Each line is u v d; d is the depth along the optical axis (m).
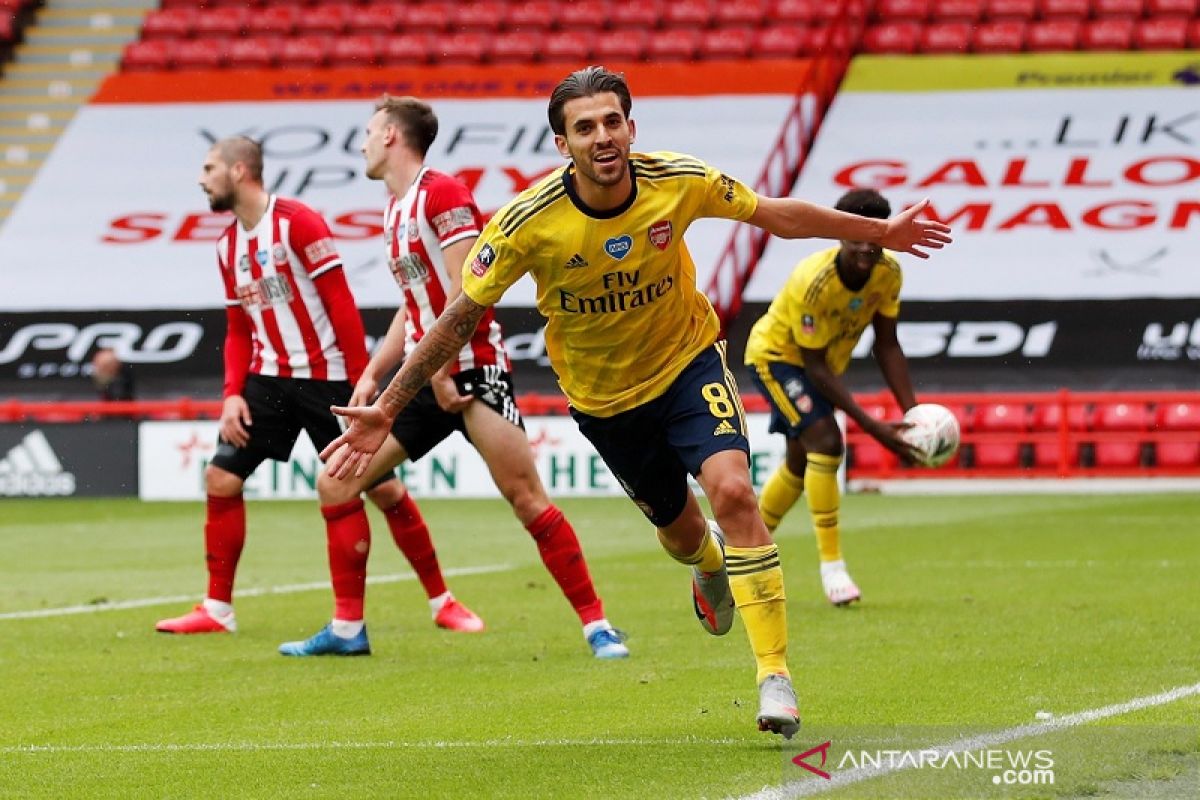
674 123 83.50
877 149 81.31
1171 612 27.16
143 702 20.12
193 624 27.22
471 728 17.92
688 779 15.02
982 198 78.62
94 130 87.12
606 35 87.81
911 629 25.50
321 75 88.12
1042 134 81.56
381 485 26.73
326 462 16.72
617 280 16.59
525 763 15.93
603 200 16.11
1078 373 71.88
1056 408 64.31
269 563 39.59
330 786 15.10
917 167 80.25
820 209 16.77
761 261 76.31
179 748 17.09
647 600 30.52
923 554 38.72
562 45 87.81
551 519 23.81
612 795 14.42
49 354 75.81
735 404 17.36
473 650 24.52
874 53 85.50
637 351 17.27
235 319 27.00
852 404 28.50
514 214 16.25
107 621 28.81
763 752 16.20
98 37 90.69
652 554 40.19
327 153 84.31
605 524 49.12
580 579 23.83
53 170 85.50
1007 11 86.19
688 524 18.73
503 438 23.77
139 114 87.50
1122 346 72.38
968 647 23.38
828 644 24.00
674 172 16.36
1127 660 21.88
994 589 31.12
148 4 91.75
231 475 27.06
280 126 86.00
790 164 81.56
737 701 19.23
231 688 21.16
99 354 67.12
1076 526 46.16
